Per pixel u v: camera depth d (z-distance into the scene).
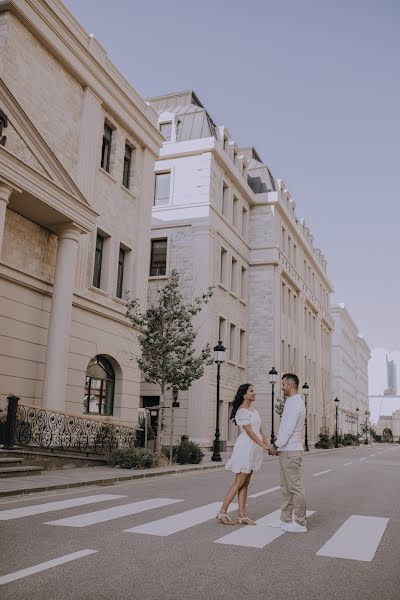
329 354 62.69
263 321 37.19
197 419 28.55
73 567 4.86
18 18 16.81
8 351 15.79
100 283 21.16
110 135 22.33
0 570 4.70
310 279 52.75
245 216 38.16
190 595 4.19
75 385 18.58
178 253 31.11
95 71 20.36
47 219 17.20
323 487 13.09
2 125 15.33
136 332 22.50
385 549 5.98
